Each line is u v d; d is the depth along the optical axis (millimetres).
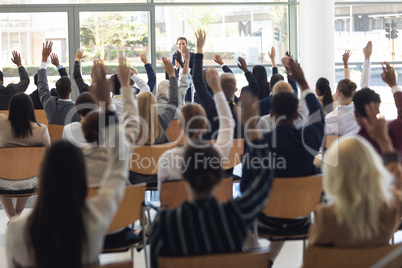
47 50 5875
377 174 2256
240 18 9695
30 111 4762
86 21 9336
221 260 2156
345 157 2260
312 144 3623
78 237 2008
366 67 6039
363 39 9984
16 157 4609
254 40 9789
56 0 9258
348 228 2305
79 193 2059
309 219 3709
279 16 9820
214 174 2277
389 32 10008
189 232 2230
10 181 4680
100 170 3164
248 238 3752
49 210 2006
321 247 2260
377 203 2260
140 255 4570
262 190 2391
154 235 2305
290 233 3568
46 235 1989
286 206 3477
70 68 9359
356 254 2260
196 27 9602
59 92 5797
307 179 3404
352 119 5270
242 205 2330
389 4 9953
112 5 9344
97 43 9391
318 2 8992
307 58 9125
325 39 9047
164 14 9508
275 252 3795
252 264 2211
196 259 2123
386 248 2281
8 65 9266
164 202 3490
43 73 5895
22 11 9195
